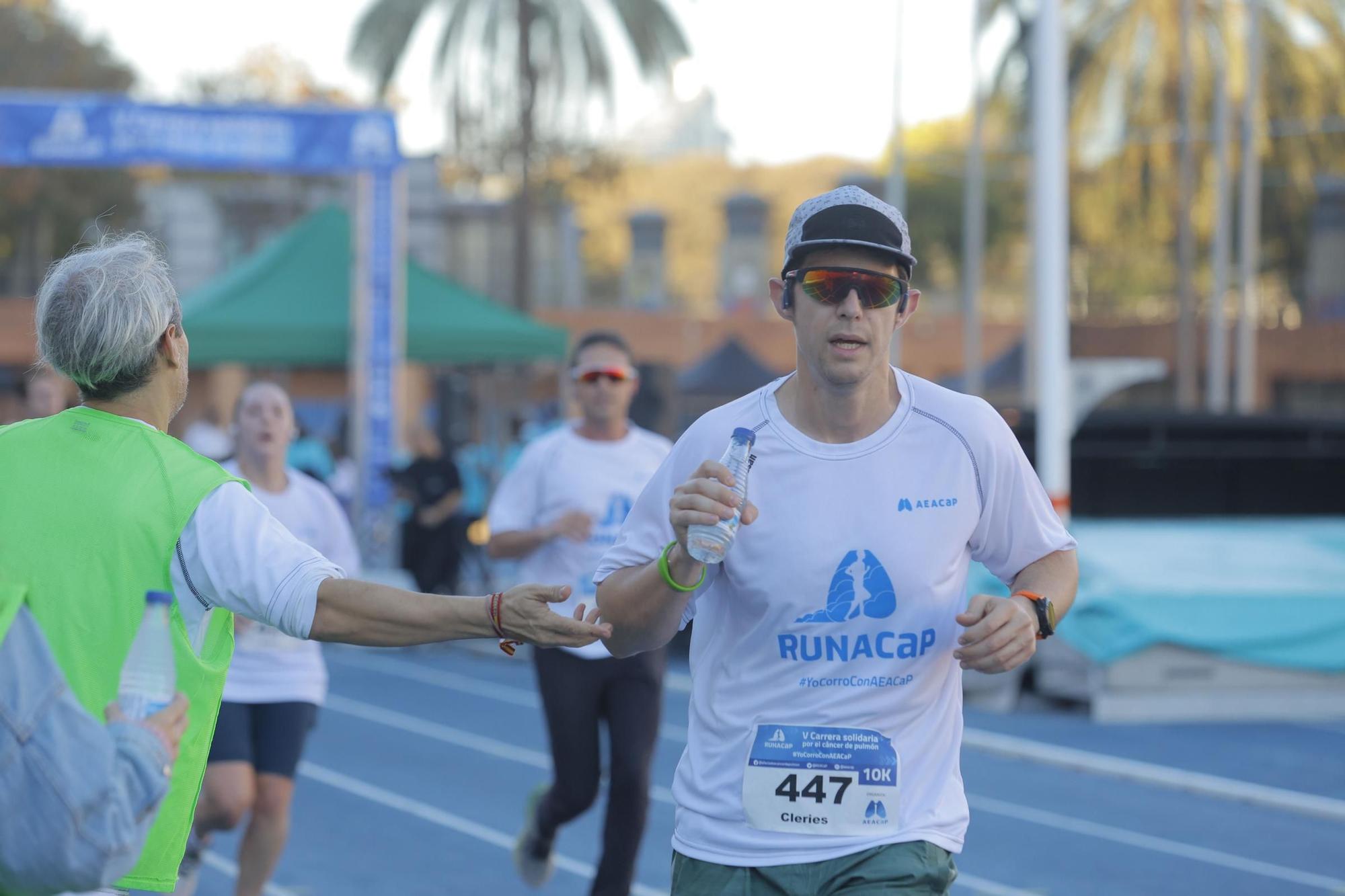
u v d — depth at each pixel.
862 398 3.65
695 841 3.73
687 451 3.76
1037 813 9.88
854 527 3.62
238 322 20.06
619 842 6.63
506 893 7.66
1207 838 9.24
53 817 2.77
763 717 3.67
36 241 50.03
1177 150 40.69
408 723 12.96
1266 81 40.09
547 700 6.79
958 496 3.68
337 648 18.25
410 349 20.92
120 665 3.05
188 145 19.44
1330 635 13.41
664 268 58.06
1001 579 3.94
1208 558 14.92
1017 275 61.72
